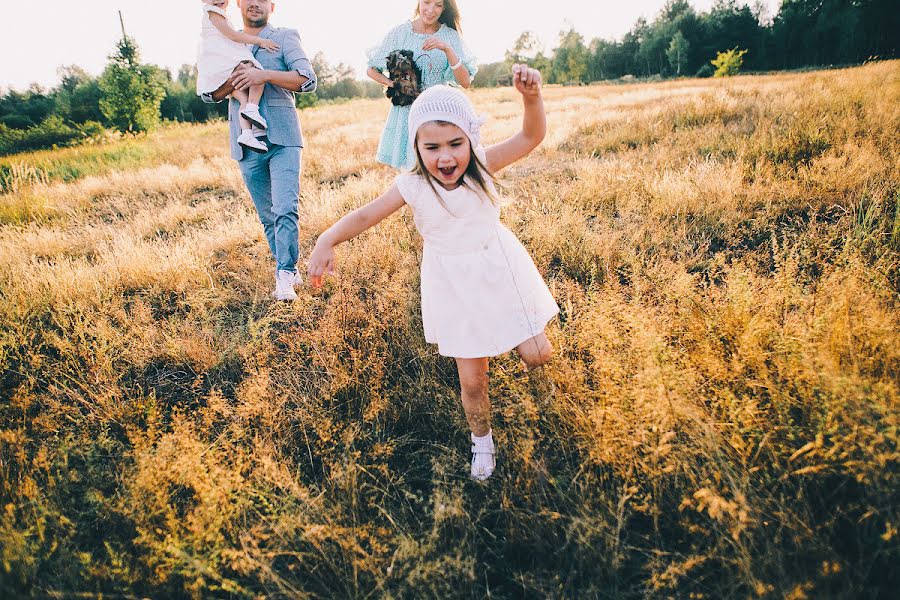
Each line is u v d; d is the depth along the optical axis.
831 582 1.50
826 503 1.78
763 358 2.21
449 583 1.69
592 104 16.55
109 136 19.86
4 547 1.78
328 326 3.09
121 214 7.12
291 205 3.71
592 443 2.07
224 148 12.77
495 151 2.14
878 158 4.42
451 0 3.89
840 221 3.49
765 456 1.90
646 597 1.61
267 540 1.99
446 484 2.02
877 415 1.68
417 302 3.22
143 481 2.00
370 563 1.75
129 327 3.57
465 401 2.16
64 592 1.71
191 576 1.70
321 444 2.40
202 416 2.72
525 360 2.19
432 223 2.09
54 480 2.19
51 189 8.44
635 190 4.87
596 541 1.76
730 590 1.56
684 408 1.88
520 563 1.86
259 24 3.69
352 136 12.66
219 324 3.52
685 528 1.78
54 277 4.12
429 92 1.97
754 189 4.30
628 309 2.55
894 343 2.04
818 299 2.43
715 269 3.40
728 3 72.12
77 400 2.84
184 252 4.52
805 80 14.46
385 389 2.64
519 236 4.05
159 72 25.75
